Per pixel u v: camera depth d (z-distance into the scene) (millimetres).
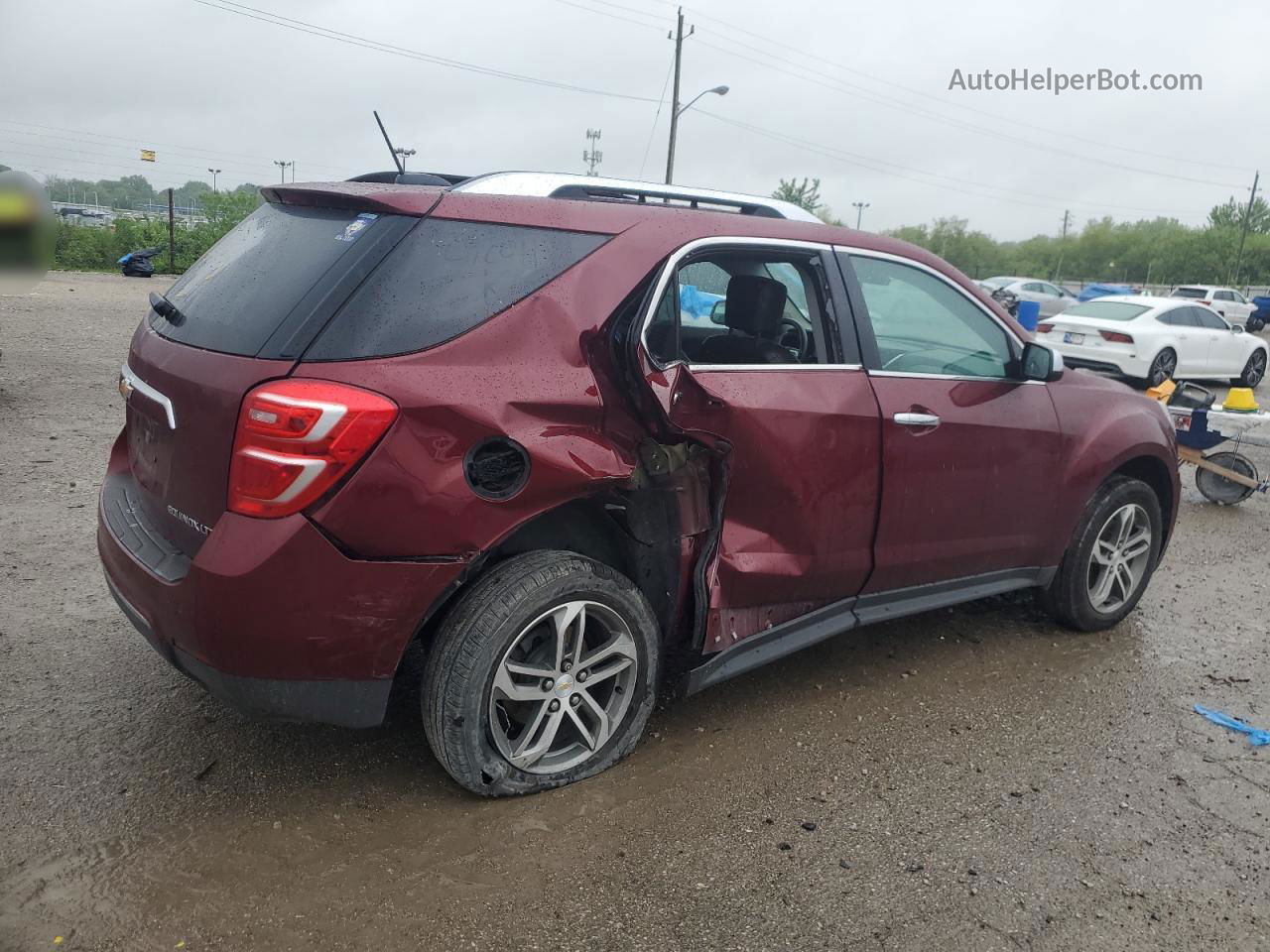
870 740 3457
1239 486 7359
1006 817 3023
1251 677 4188
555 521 3008
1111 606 4605
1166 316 15305
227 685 2541
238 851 2635
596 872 2643
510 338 2676
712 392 3008
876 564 3576
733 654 3273
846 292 3473
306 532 2430
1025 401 3982
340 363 2480
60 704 3340
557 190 3262
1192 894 2699
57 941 2279
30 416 7496
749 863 2721
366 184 3035
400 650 2641
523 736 2885
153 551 2768
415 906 2465
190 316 2871
